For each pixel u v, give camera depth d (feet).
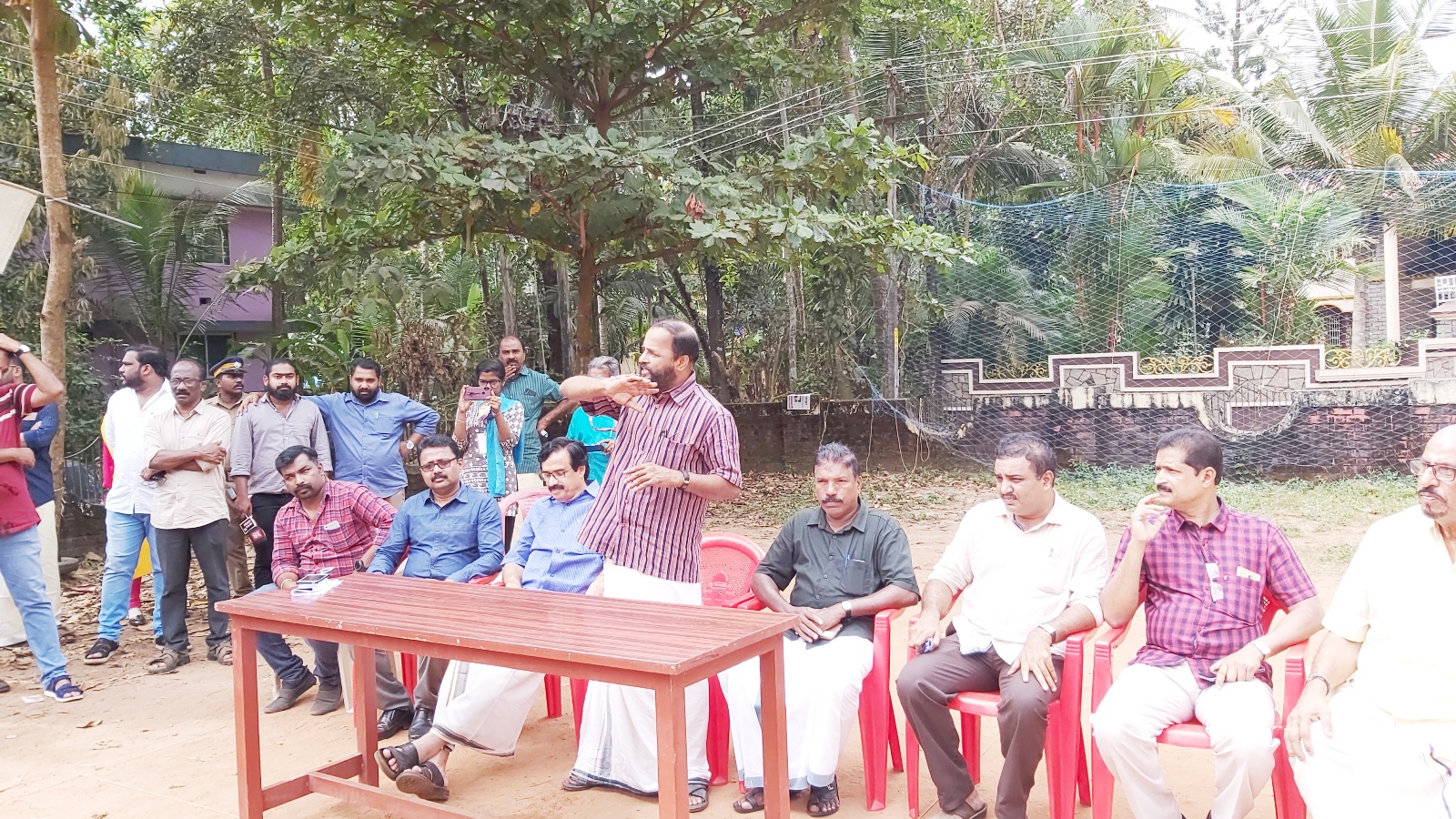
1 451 16.05
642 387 11.35
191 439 18.45
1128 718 9.87
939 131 47.01
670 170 25.95
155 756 14.25
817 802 11.63
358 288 33.04
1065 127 51.06
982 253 44.80
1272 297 44.34
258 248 55.11
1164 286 44.19
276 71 44.57
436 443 15.06
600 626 9.96
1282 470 40.91
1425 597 9.27
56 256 19.63
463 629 9.96
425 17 29.01
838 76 33.42
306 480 15.39
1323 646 9.88
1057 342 45.88
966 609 11.69
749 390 56.65
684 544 12.27
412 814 11.25
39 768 13.85
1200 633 10.49
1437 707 9.11
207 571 18.71
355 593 11.95
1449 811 8.60
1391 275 43.68
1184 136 52.80
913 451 47.50
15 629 19.45
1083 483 40.78
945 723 11.09
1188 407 42.09
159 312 43.55
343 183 24.16
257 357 39.70
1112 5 54.49
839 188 28.35
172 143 48.85
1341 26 48.52
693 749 12.14
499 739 12.26
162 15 43.75
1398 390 39.65
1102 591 10.93
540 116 40.22
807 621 12.09
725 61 31.53
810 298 51.39
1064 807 10.49
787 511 38.40
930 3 35.83
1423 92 46.42
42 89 19.24
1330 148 46.55
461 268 54.39
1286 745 9.46
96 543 30.40
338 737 14.88
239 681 11.60
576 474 14.64
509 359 22.27
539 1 27.68
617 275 51.08
